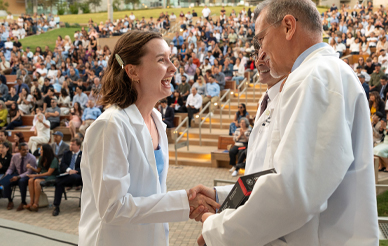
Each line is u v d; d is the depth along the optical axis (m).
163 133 1.88
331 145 1.08
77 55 18.69
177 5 36.91
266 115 1.55
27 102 12.56
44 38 27.19
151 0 37.88
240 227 1.12
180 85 12.36
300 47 1.32
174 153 9.59
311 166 1.07
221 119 10.91
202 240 1.44
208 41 18.98
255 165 1.52
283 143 1.10
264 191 1.07
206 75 12.97
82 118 10.91
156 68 1.64
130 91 1.64
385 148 6.91
